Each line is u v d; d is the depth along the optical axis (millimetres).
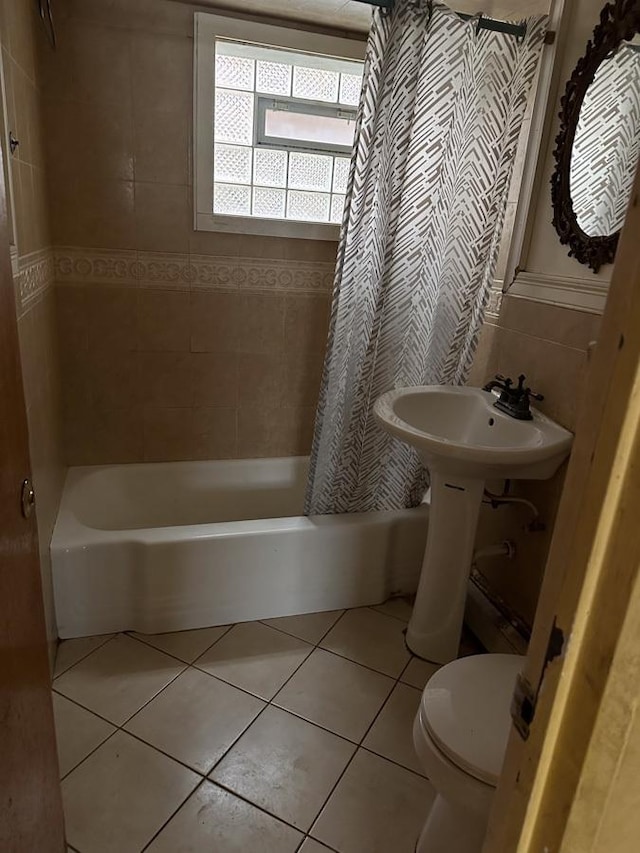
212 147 2227
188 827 1391
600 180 1628
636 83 1500
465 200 1911
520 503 1961
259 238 2422
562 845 486
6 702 763
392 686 1863
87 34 2006
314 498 2174
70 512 2074
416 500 2311
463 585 1887
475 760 1117
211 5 2082
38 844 917
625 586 417
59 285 2242
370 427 2123
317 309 2602
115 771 1515
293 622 2135
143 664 1881
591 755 455
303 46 2207
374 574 2230
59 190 2135
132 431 2516
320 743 1641
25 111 1695
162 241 2309
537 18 1748
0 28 1345
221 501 2664
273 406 2680
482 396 1967
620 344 406
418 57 1707
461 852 1241
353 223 1811
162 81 2119
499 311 2070
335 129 2420
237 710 1729
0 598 748
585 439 443
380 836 1406
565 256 1783
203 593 2027
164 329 2420
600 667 438
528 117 1893
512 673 1337
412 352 2064
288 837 1387
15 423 839
